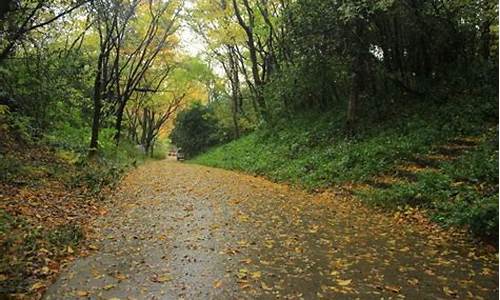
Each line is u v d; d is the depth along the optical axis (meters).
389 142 13.55
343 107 18.89
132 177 16.14
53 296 4.77
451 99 14.43
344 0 13.17
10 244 5.70
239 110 34.16
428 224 8.34
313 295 5.00
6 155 11.25
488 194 8.53
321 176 13.62
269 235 7.68
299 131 19.92
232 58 32.78
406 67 16.58
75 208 8.84
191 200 11.18
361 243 7.21
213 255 6.44
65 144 16.70
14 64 14.98
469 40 15.91
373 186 11.38
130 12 20.17
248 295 4.97
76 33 21.19
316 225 8.49
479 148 10.78
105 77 21.25
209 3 24.17
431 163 11.26
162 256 6.32
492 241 6.93
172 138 49.44
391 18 14.89
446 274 5.74
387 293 5.09
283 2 19.50
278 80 20.31
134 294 4.92
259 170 18.66
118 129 25.53
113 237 7.25
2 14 9.30
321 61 16.06
